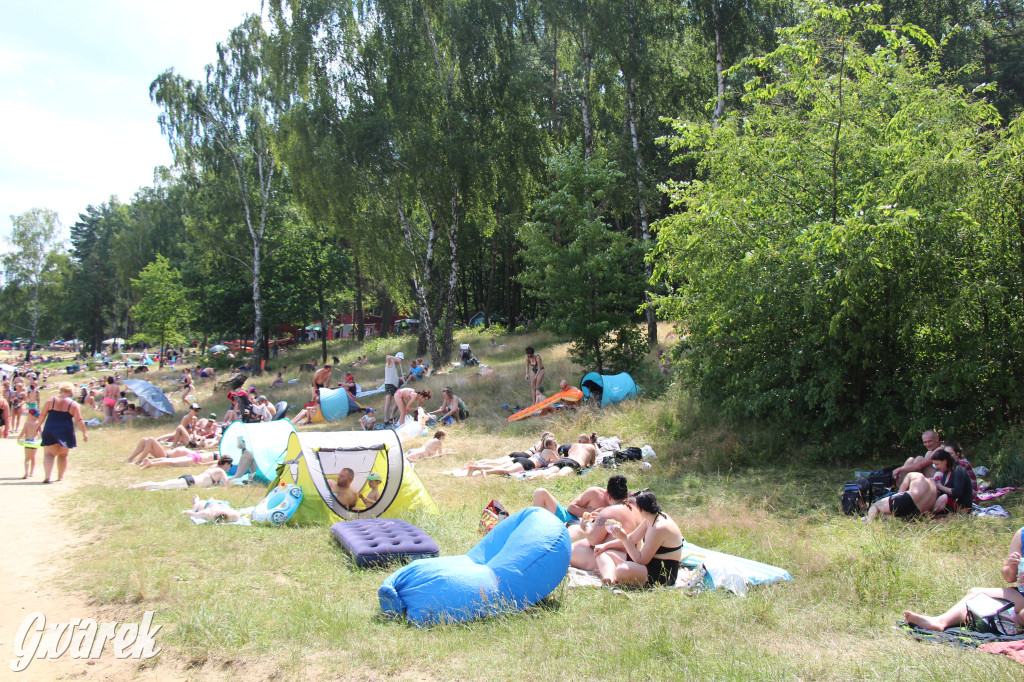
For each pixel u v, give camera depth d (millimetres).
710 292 11703
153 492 10180
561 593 5574
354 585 5938
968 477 7383
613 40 22266
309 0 26891
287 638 4645
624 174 19672
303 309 42500
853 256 9242
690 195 12594
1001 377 9086
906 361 10094
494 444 13898
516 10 26562
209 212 36094
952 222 8922
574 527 6984
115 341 74688
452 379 22828
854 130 10828
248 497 9930
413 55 26484
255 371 35875
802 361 10375
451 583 5121
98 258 80500
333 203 26359
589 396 16594
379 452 9070
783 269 10367
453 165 25812
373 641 4574
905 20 23203
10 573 6211
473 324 47719
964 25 24422
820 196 11039
